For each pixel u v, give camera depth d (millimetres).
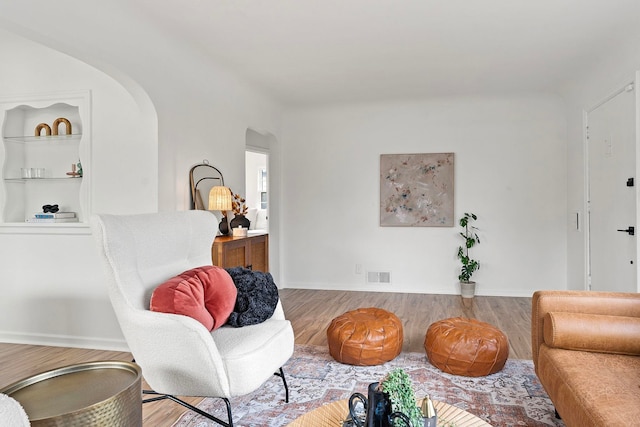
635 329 1983
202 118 3934
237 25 3189
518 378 2723
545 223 5336
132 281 2059
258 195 9109
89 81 3414
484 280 5500
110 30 2803
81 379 1613
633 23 3154
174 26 3199
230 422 1938
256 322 2334
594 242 4289
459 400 2422
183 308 1995
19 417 1088
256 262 4293
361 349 2895
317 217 5945
